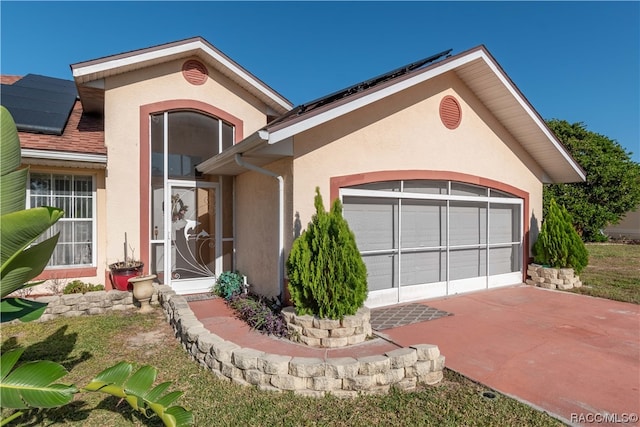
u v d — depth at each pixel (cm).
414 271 845
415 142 820
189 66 955
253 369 430
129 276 797
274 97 1037
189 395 414
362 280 569
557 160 1050
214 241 969
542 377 459
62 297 727
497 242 1019
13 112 828
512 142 1025
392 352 446
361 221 764
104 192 863
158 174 917
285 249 692
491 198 990
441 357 457
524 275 1066
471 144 926
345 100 636
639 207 3017
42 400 262
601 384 441
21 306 356
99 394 416
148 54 859
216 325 648
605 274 1285
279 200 696
